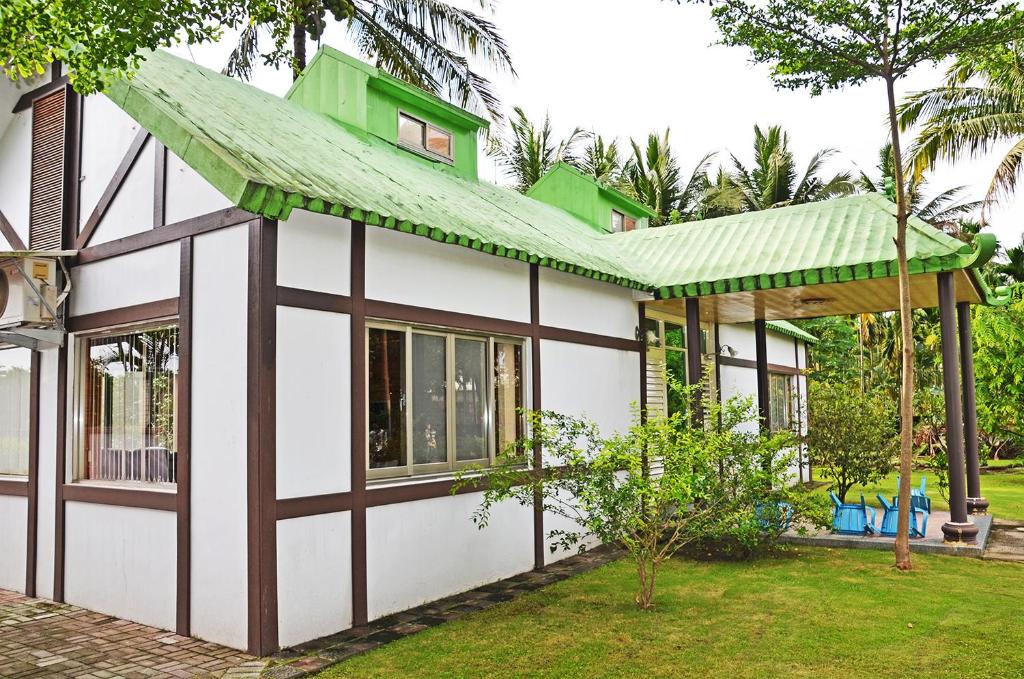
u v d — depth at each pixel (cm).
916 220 909
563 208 1405
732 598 664
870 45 709
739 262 984
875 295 1005
